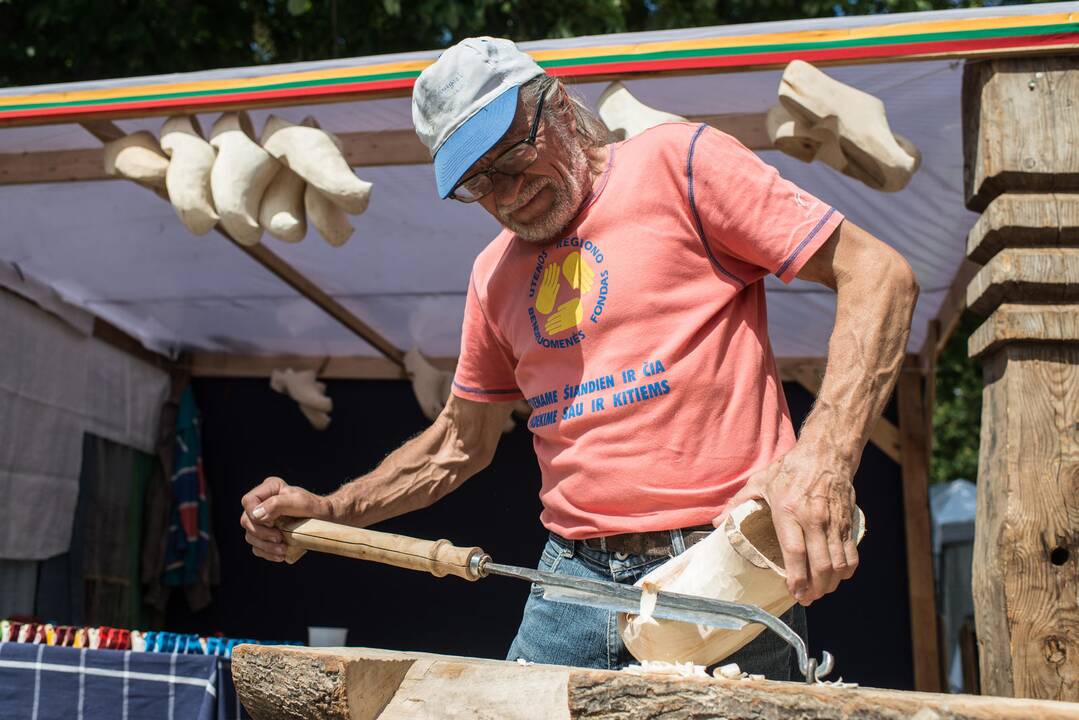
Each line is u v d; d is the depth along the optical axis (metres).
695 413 1.91
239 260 4.98
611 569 1.94
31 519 5.12
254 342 6.28
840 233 1.87
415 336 6.05
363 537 1.89
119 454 5.95
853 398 1.71
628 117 3.05
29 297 5.09
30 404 5.16
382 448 6.47
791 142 3.16
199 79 3.29
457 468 2.49
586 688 1.39
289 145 3.30
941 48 2.72
